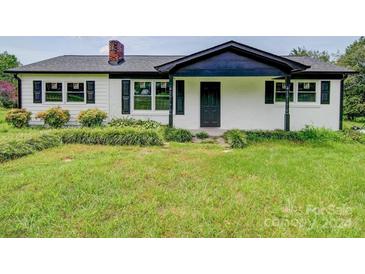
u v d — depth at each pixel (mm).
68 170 5945
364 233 3639
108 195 4730
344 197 4711
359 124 17734
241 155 7758
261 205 4383
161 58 15648
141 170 6074
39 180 5340
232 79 13531
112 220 3898
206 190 5008
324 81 13156
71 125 13844
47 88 13898
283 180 5551
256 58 10930
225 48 10891
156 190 4973
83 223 3822
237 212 4125
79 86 13867
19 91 13844
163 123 13789
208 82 13602
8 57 41375
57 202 4410
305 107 13305
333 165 6734
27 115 13305
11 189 4938
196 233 3623
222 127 13656
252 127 13609
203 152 8227
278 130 11922
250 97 13547
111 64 14508
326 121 13289
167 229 3701
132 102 13797
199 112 13641
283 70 10914
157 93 13797
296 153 8156
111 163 6637
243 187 5133
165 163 6707
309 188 5129
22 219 3926
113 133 9539
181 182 5438
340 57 28578
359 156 7883
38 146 8250
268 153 8109
